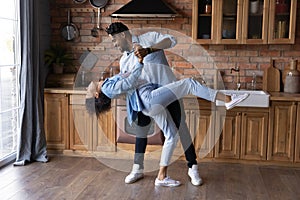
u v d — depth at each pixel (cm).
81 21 457
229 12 403
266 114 386
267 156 391
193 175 338
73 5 455
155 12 409
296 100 376
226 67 437
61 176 354
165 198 304
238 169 382
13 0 397
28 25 380
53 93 416
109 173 365
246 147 395
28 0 379
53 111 420
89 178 349
